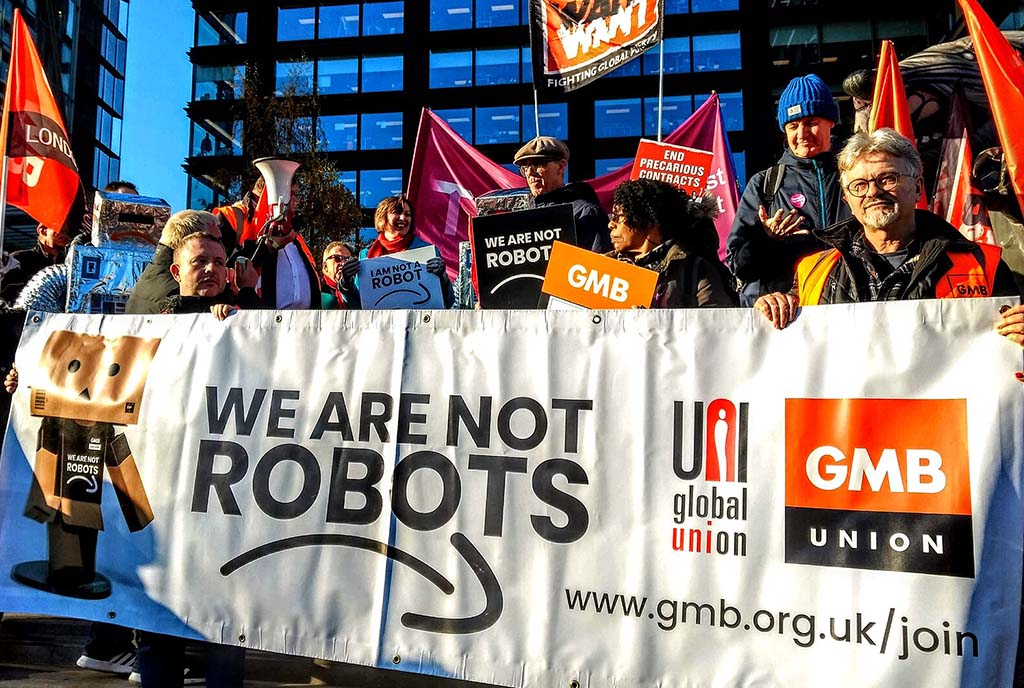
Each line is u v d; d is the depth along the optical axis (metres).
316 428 2.62
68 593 2.74
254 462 2.65
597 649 2.25
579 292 2.88
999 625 1.96
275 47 30.11
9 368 4.04
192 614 2.62
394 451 2.54
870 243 2.83
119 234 4.53
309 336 2.70
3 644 4.10
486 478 2.44
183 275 3.29
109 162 36.62
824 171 4.70
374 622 2.45
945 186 5.46
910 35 24.83
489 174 7.55
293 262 5.00
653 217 3.22
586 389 2.40
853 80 6.17
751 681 2.12
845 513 2.12
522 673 2.30
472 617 2.37
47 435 2.88
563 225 3.20
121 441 2.80
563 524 2.35
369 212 28.73
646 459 2.31
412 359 2.58
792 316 2.27
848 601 2.08
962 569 2.01
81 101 33.62
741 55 26.09
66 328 2.96
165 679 2.69
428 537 2.45
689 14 26.41
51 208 4.77
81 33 33.47
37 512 2.83
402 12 29.28
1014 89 3.21
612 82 27.12
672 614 2.21
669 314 2.37
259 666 3.88
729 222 6.60
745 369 2.28
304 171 22.23
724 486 2.23
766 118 25.86
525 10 28.47
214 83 30.53
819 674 2.07
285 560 2.56
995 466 2.03
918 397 2.12
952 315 2.13
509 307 3.22
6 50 27.64
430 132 7.71
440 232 7.57
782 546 2.16
